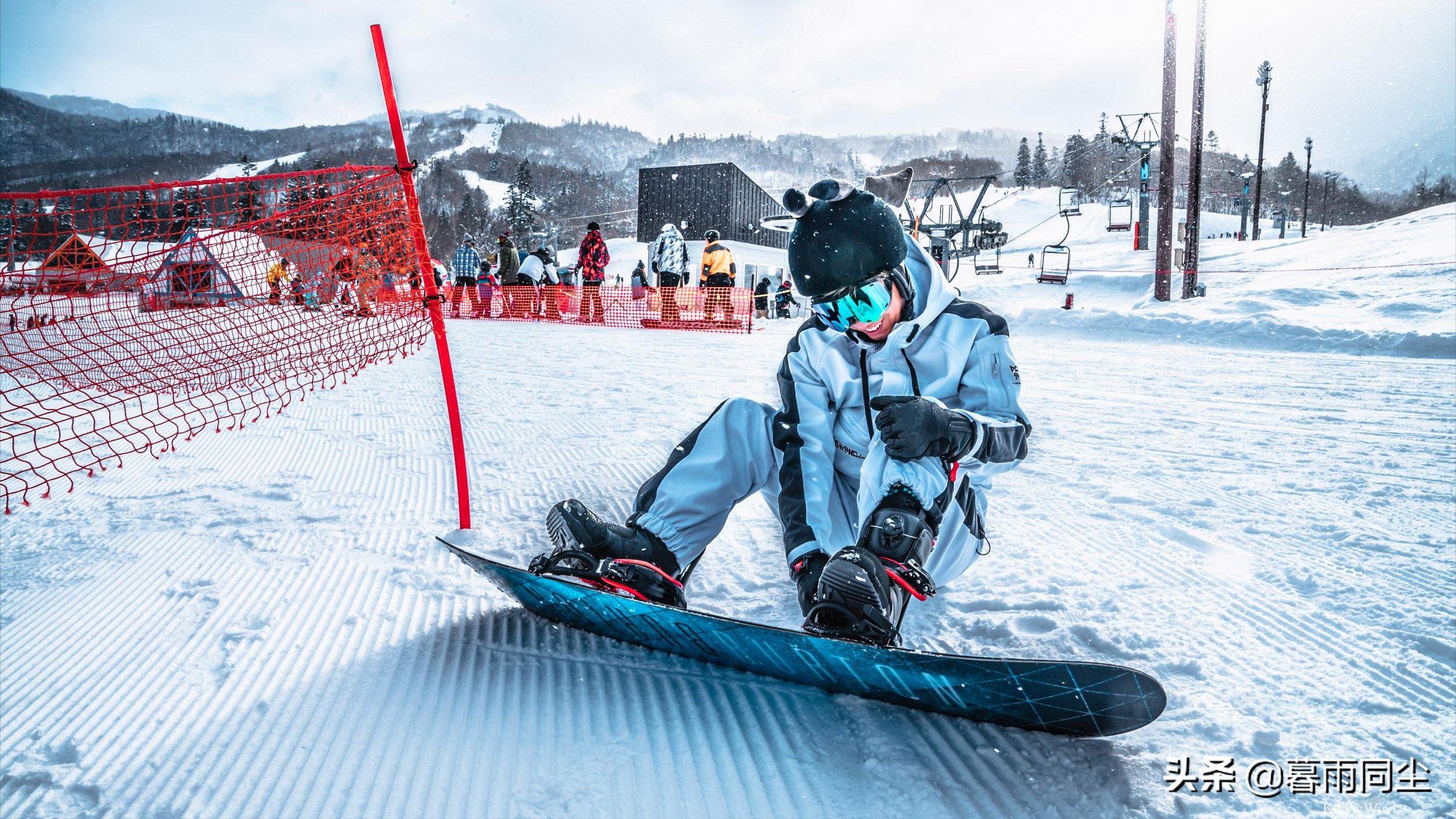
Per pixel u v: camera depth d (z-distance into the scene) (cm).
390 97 275
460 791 125
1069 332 1205
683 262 1383
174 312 429
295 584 223
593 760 133
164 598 213
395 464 378
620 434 441
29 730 149
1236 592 213
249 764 135
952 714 147
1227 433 449
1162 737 142
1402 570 225
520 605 206
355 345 356
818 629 142
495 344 1016
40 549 256
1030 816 119
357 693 159
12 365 568
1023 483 340
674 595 166
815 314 174
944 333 161
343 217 298
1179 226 2575
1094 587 218
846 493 179
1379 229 2044
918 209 3231
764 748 137
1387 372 723
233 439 436
